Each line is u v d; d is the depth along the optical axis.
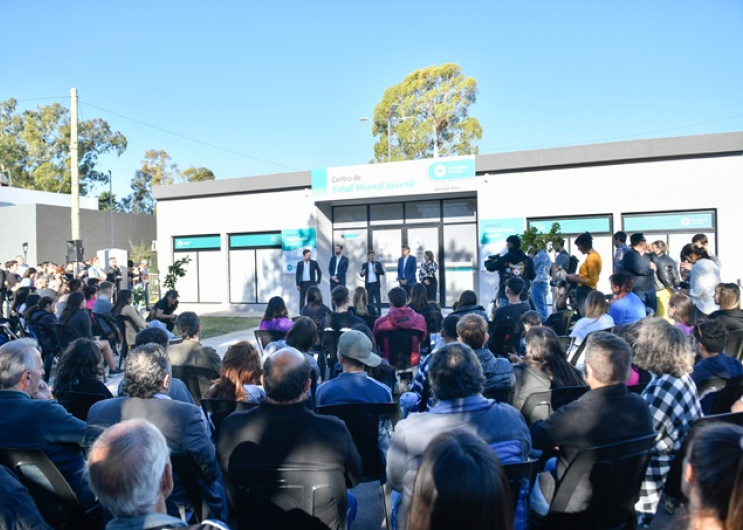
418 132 42.03
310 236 17.44
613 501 2.49
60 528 2.62
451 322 4.72
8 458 2.54
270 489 2.51
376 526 3.72
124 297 8.59
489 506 1.24
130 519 1.61
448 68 42.28
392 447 2.48
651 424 2.67
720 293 5.27
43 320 8.01
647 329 3.07
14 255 27.91
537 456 2.81
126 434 1.67
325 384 3.73
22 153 44.50
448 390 2.51
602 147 13.89
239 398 3.63
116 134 47.53
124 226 31.83
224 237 18.72
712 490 1.36
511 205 14.94
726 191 13.08
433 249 17.06
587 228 14.30
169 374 3.00
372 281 14.45
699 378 3.64
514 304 6.26
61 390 3.75
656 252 8.79
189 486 2.82
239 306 18.70
